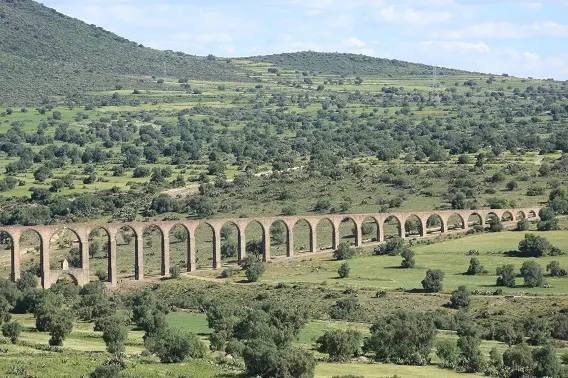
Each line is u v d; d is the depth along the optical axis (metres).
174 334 149.50
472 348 151.25
